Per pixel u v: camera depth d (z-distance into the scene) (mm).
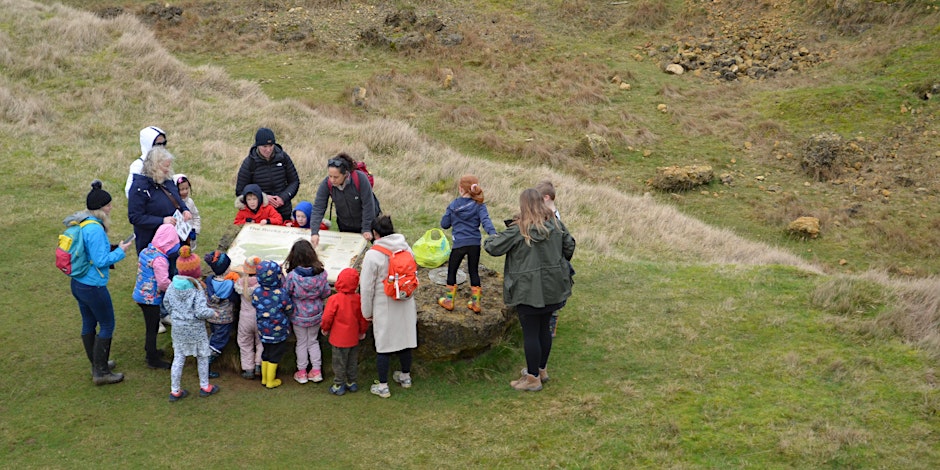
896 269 14156
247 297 6613
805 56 26828
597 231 12930
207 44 27672
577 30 30812
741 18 30281
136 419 6195
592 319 8203
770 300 8641
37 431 5988
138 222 7125
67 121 15812
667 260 11797
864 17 27828
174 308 6250
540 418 6273
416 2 32094
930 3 27109
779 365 7066
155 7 29859
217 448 5836
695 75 26906
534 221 6160
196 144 15570
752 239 15664
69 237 6145
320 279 6613
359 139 17688
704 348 7477
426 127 21484
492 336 7184
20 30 19938
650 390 6680
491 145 20219
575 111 23359
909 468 5430
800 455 5598
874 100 22281
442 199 13742
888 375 6820
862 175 19016
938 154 19453
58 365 7000
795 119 22203
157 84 19172
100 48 20328
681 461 5602
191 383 6805
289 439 5980
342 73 25641
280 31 28812
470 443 5957
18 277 8805
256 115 18375
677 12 31750
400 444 5938
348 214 8039
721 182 19000
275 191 8617
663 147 21141
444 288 7691
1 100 15719
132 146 14805
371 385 6855
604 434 6008
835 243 15578
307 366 6965
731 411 6258
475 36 29031
